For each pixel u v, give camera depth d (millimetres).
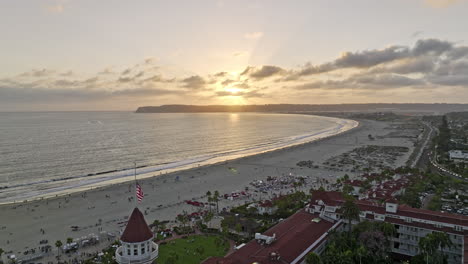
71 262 108625
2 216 156250
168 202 177875
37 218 153625
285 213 146625
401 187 170875
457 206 152000
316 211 122750
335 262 85500
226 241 120750
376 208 117375
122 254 70375
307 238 100438
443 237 89500
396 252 107500
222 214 154375
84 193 195125
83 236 131750
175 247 117062
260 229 126062
